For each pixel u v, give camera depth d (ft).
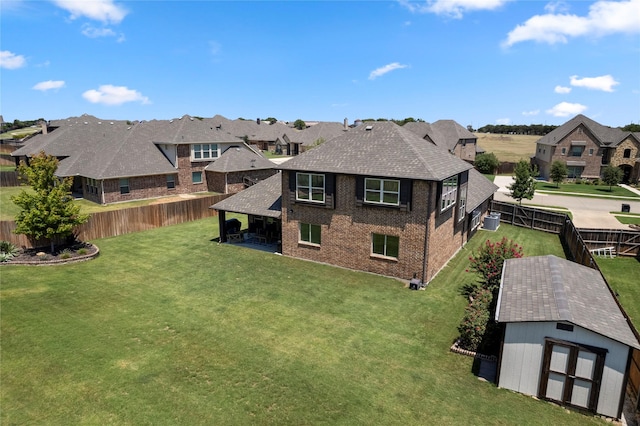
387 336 48.93
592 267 62.80
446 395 37.96
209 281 66.28
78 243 84.74
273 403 36.22
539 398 37.91
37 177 82.94
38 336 47.62
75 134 160.76
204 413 34.78
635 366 38.27
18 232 75.25
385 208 66.13
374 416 34.81
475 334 45.21
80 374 40.24
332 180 70.03
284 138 305.32
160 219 104.27
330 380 39.86
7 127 466.29
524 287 44.83
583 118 216.74
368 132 75.46
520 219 109.09
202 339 47.50
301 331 49.78
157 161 139.64
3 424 33.35
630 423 35.06
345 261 72.33
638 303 61.31
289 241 78.54
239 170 147.02
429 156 68.59
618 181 181.37
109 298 59.16
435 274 69.82
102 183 123.24
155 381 39.22
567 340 36.04
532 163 246.88
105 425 33.27
